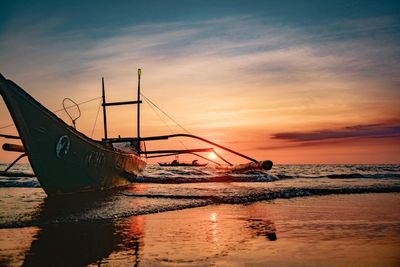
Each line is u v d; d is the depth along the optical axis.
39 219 5.88
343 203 8.88
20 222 5.58
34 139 7.68
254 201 9.31
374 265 3.37
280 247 4.18
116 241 4.53
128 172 14.55
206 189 12.15
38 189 12.46
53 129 8.12
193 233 5.09
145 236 4.87
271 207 8.08
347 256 3.71
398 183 16.33
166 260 3.65
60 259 3.69
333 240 4.56
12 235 4.75
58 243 4.36
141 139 14.19
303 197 10.36
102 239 4.63
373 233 5.05
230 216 6.74
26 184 14.66
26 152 7.63
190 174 24.56
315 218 6.50
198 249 4.12
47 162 8.20
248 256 3.76
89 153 9.88
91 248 4.16
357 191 11.94
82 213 6.59
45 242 4.40
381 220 6.26
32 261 3.59
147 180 17.73
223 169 22.95
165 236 4.88
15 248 4.08
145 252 3.99
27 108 7.37
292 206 8.28
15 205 7.46
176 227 5.56
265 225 5.76
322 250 4.00
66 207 7.27
